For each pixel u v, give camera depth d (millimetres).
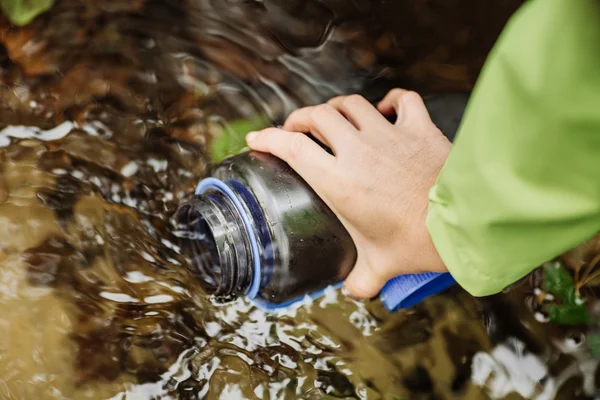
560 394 587
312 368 567
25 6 674
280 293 521
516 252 448
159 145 640
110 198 601
